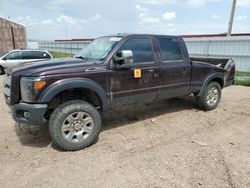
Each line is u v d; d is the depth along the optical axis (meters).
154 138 4.20
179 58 5.10
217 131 4.54
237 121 5.13
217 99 6.00
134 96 4.42
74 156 3.55
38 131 4.54
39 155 3.59
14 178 3.01
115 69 4.08
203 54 18.38
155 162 3.35
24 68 3.62
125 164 3.31
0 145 3.94
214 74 5.73
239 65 16.22
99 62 3.99
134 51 4.37
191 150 3.71
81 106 3.70
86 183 2.89
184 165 3.26
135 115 5.50
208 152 3.64
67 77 3.59
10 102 3.62
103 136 4.30
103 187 2.81
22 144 3.98
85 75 3.75
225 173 3.06
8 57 13.19
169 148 3.79
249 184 2.84
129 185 2.83
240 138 4.21
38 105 3.42
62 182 2.91
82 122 3.76
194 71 5.34
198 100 5.79
